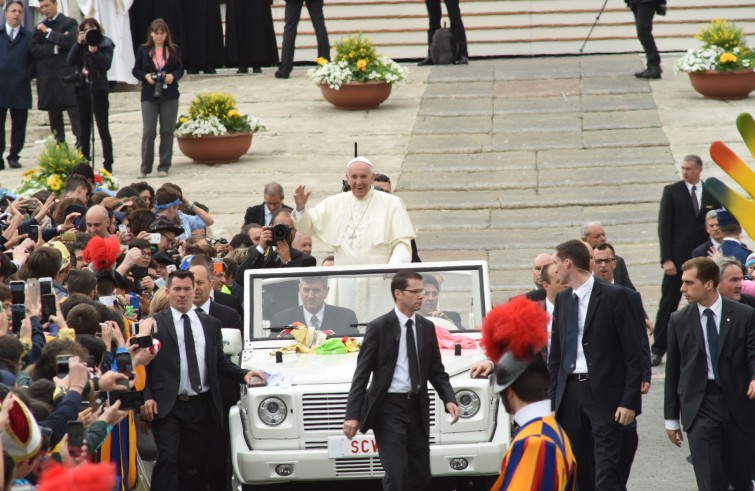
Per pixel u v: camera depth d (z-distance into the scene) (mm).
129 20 88125
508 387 18812
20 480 17453
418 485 29391
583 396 30359
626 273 42438
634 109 77250
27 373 23938
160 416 30625
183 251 40594
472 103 80375
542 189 65812
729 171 31531
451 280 34875
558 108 78000
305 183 67062
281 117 80625
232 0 91812
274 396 30609
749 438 30453
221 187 66688
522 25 98625
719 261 33375
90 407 21750
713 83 78375
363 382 28953
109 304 31047
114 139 78250
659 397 42562
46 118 82125
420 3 99062
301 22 100375
